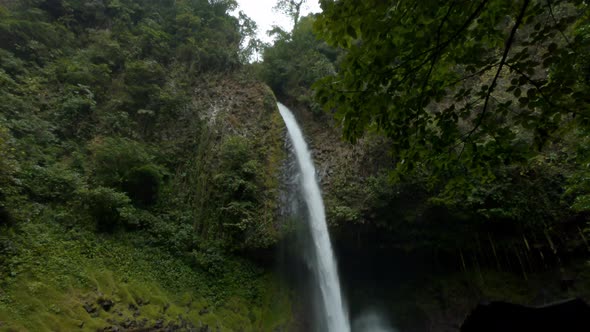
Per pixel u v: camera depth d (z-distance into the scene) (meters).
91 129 13.87
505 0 3.37
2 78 12.51
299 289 13.87
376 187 13.93
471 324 14.25
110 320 8.48
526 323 13.70
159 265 11.52
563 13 10.99
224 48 20.64
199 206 14.50
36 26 15.48
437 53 3.52
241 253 13.71
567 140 11.13
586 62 3.89
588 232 11.99
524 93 13.38
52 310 7.64
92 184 11.90
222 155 15.41
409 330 14.85
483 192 12.73
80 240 10.11
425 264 15.23
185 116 17.11
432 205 13.39
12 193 9.49
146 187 13.45
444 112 4.13
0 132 9.62
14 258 8.14
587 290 11.80
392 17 3.40
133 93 16.11
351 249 15.18
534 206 12.53
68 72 14.81
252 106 18.23
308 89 20.91
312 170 17.19
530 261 12.91
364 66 3.66
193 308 10.95
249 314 12.12
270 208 14.45
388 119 4.19
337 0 3.46
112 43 17.02
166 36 19.84
